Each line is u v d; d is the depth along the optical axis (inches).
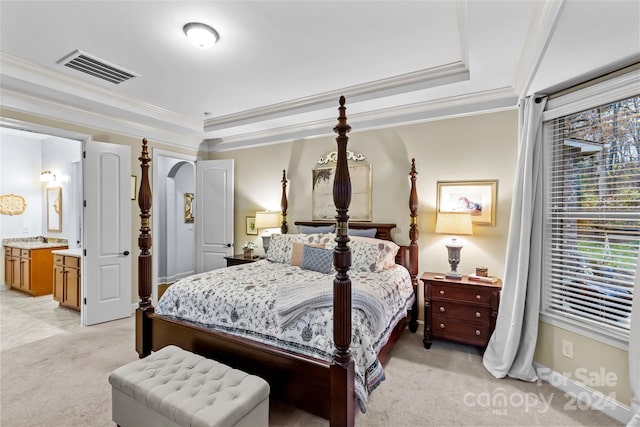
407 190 143.7
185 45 98.0
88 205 142.1
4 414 78.5
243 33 91.6
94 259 143.3
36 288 190.2
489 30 80.5
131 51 101.7
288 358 72.6
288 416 79.0
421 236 140.1
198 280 104.4
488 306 109.2
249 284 98.7
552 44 75.0
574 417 78.6
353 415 65.5
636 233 79.4
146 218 104.3
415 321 135.9
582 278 90.0
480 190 128.2
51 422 75.8
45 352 113.7
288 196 178.1
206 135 190.4
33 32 91.0
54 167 212.8
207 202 195.8
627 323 79.0
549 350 96.3
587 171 90.7
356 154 155.0
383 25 88.0
